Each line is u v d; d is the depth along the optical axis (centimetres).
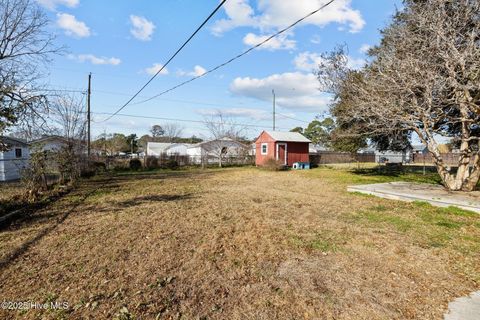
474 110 705
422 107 798
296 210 669
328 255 386
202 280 313
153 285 301
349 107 1077
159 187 1115
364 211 655
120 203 772
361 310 255
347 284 304
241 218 590
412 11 877
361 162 3167
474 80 634
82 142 1498
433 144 837
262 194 920
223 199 826
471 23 732
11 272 336
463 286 301
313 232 489
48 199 813
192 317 245
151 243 435
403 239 453
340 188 1045
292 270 338
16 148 1569
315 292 287
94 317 245
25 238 466
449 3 752
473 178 805
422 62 701
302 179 1377
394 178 1343
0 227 535
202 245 425
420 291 290
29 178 848
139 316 246
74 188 1090
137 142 5519
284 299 274
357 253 393
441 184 997
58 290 292
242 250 404
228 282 308
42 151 928
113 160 2125
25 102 796
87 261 367
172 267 347
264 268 344
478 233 484
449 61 664
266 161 2016
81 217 609
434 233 485
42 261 368
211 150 2853
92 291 289
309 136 4362
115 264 356
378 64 905
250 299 274
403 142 1438
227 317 246
